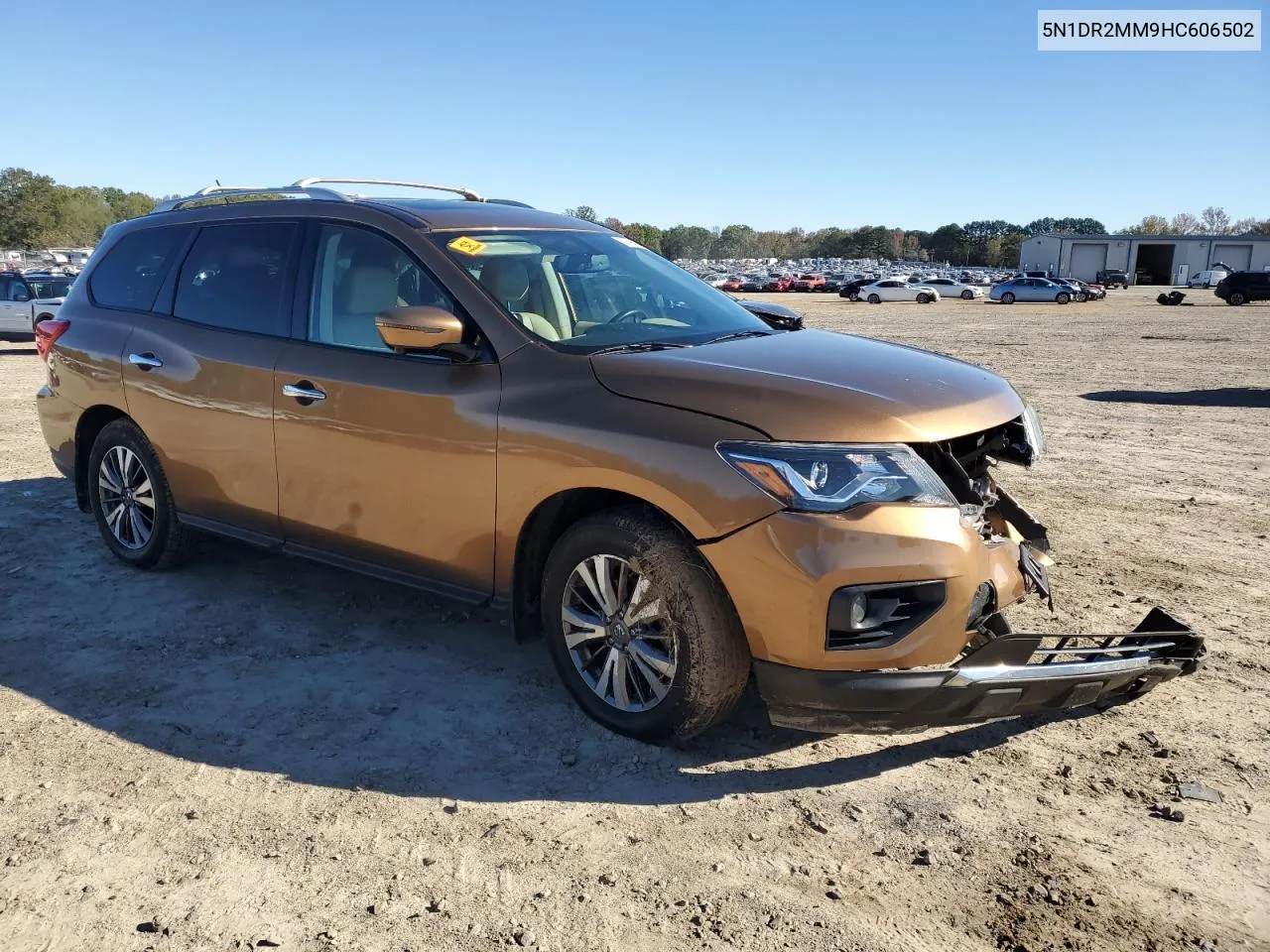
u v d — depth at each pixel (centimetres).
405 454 380
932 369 362
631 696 350
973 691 304
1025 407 384
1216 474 785
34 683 391
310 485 418
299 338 425
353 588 496
